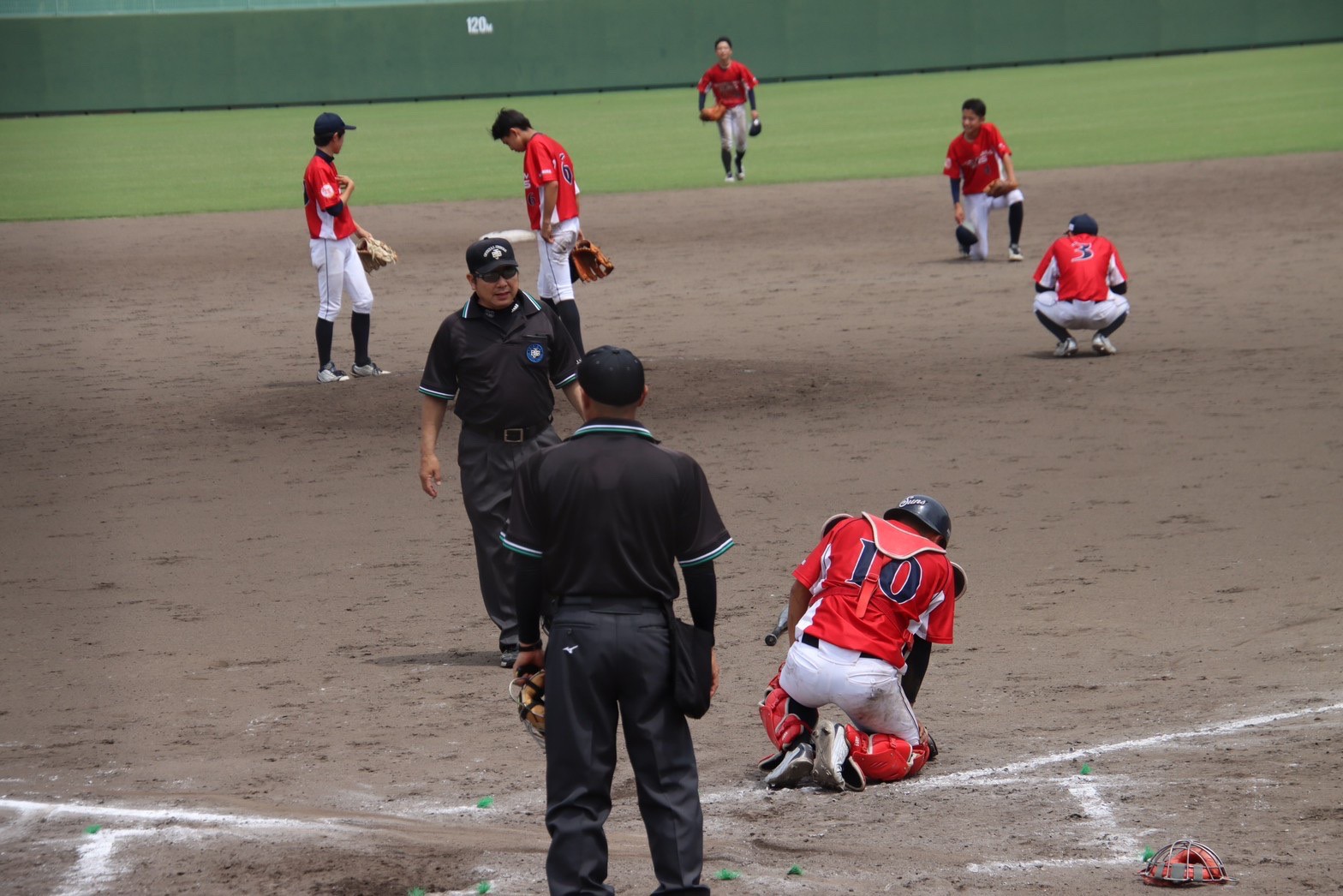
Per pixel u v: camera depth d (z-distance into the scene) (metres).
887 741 18.69
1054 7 193.25
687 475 14.28
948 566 19.19
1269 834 15.88
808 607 19.55
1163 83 162.00
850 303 63.56
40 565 30.86
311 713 22.05
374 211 99.06
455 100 189.25
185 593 28.78
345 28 186.38
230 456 40.88
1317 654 22.72
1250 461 35.75
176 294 72.25
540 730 14.82
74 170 128.00
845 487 35.06
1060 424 40.69
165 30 183.00
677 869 13.88
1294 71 165.38
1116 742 19.50
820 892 14.62
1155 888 14.56
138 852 16.08
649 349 54.69
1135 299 61.19
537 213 47.00
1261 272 65.81
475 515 24.42
